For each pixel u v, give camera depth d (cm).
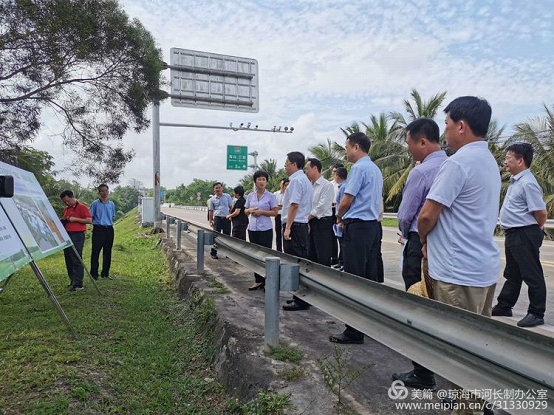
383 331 205
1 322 423
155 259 952
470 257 206
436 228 217
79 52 808
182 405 279
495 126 1988
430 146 289
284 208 491
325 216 475
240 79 1653
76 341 368
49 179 1394
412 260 299
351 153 365
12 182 343
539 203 390
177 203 10694
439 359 168
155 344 378
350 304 235
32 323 419
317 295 280
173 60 1548
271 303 304
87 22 785
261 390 254
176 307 506
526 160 404
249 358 296
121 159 1016
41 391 274
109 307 500
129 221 2869
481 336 148
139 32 916
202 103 1593
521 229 401
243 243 436
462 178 206
